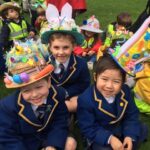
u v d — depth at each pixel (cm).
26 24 227
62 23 131
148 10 212
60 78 137
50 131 117
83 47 205
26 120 111
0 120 112
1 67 183
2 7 221
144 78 154
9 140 112
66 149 117
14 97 113
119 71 112
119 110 118
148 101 154
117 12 309
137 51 166
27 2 292
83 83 142
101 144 116
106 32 222
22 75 105
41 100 110
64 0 239
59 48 132
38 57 110
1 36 215
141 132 124
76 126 141
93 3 336
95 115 119
